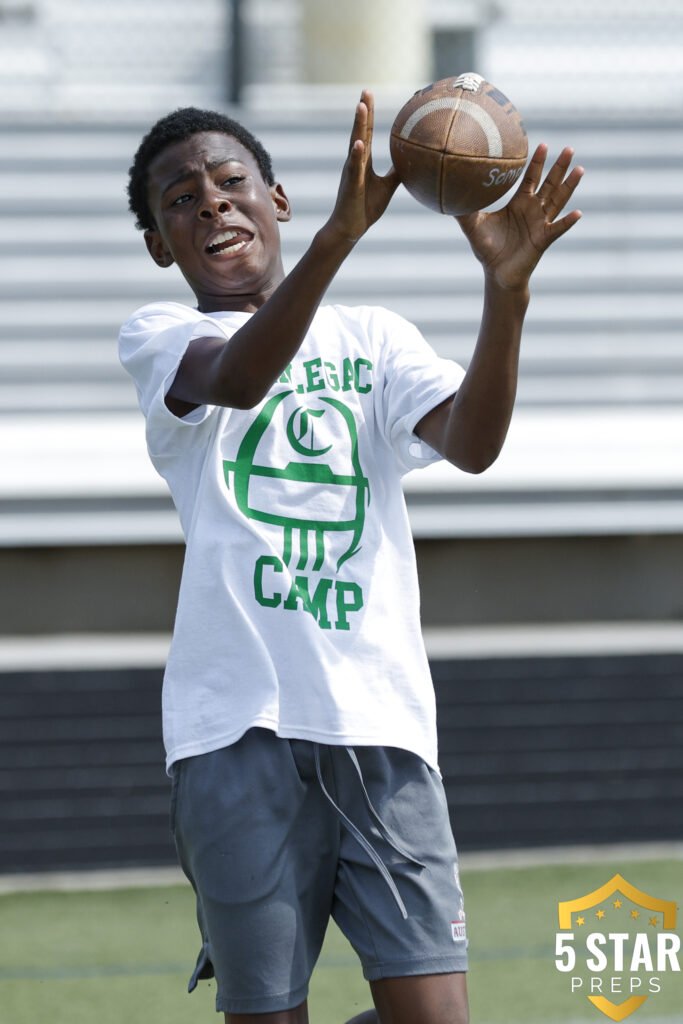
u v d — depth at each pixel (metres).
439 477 16.80
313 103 18.03
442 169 5.92
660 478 17.11
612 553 17.12
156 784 14.80
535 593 17.03
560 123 18.05
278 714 6.07
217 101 18.16
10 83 18.05
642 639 15.91
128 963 12.18
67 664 14.76
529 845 15.16
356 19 18.48
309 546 6.28
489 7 18.83
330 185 17.64
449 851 6.34
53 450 16.77
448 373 6.55
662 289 17.98
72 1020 10.72
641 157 18.06
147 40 18.17
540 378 17.73
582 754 15.27
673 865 14.72
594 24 18.83
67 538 16.41
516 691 15.21
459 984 6.18
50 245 17.33
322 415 6.51
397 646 6.34
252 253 6.84
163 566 16.64
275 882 6.02
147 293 17.48
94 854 14.70
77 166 17.44
